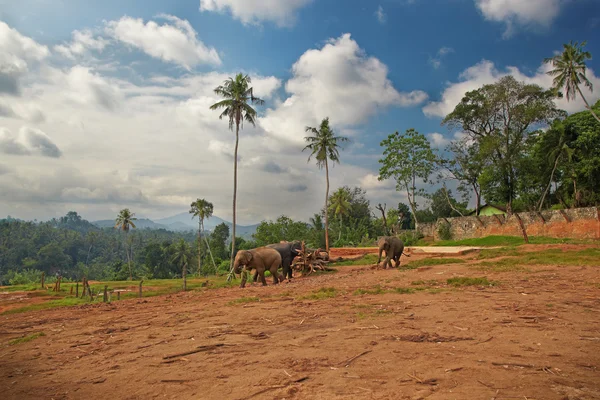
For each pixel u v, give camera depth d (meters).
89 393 4.64
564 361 4.50
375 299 10.23
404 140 51.09
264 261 19.23
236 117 31.98
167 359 5.70
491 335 5.82
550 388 3.68
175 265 90.19
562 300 8.69
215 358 5.56
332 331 6.64
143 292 22.44
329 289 12.95
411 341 5.69
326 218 41.47
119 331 8.47
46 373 5.64
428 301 9.34
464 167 48.59
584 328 6.07
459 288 11.48
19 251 112.62
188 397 4.19
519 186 46.62
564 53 33.44
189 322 8.80
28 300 22.34
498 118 45.78
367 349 5.37
